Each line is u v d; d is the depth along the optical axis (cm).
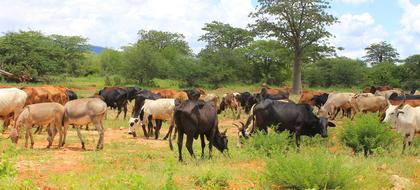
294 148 1387
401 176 1073
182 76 7581
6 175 921
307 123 1430
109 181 916
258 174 1020
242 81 8625
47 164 1197
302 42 6134
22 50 5988
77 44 8300
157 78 7894
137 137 1877
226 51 8312
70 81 7100
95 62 10406
